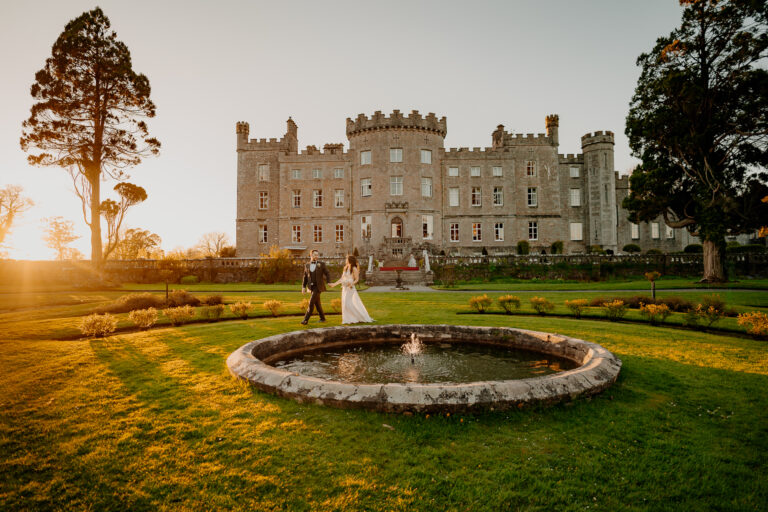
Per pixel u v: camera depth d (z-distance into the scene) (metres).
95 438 3.42
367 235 40.19
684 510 2.51
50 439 3.40
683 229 44.59
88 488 2.74
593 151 41.81
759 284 21.97
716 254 23.98
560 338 6.23
